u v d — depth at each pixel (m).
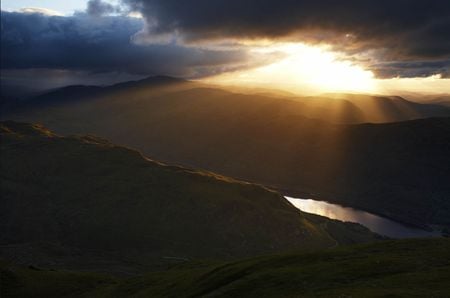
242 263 83.12
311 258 75.38
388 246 75.19
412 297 47.34
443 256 64.94
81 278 141.00
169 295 82.12
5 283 130.25
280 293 59.88
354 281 58.44
